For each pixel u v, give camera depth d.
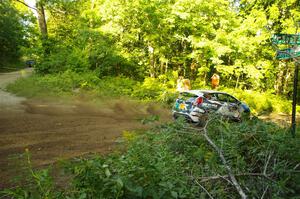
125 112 14.59
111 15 19.34
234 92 21.95
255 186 3.53
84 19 22.03
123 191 2.81
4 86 20.72
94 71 21.48
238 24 21.45
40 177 2.96
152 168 2.97
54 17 27.62
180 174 3.39
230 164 3.77
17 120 11.39
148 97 18.50
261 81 24.25
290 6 21.16
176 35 20.67
